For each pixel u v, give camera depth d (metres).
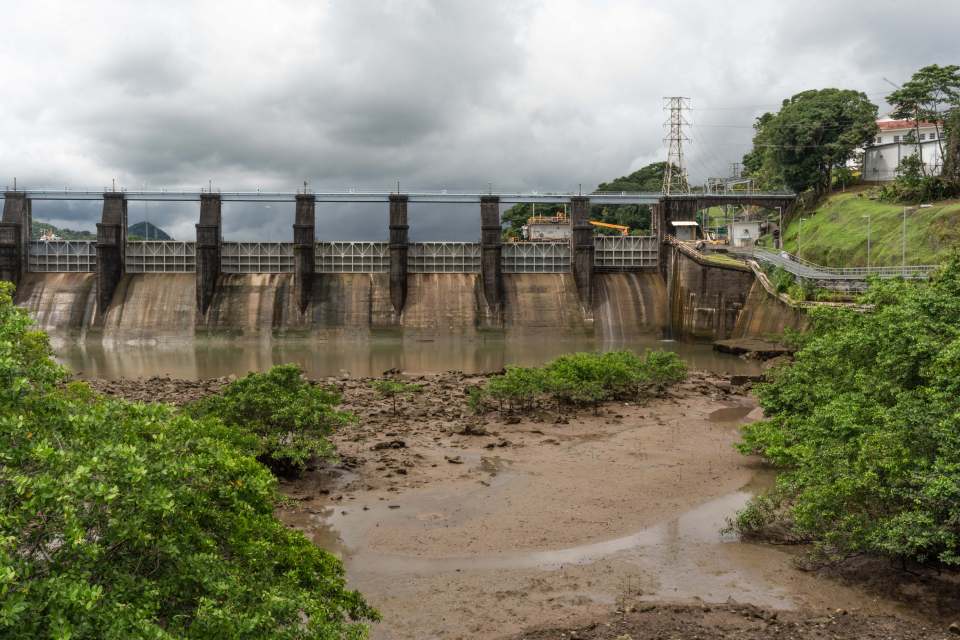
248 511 15.02
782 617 17.56
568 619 17.73
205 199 103.12
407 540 23.42
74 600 9.12
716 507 26.56
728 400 49.47
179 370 72.38
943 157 114.12
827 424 24.91
